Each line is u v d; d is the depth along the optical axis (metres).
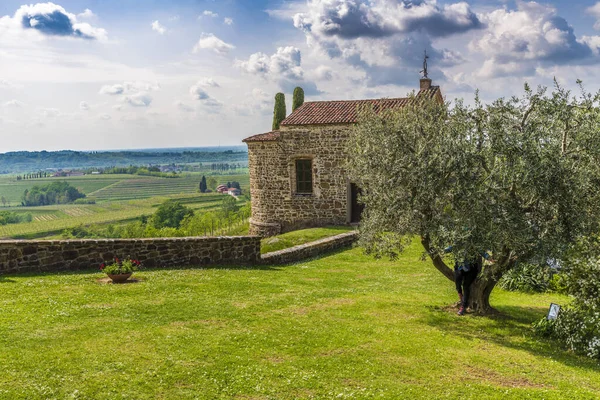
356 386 8.04
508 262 11.78
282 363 8.80
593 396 7.98
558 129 10.78
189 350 9.09
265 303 12.78
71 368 8.05
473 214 10.35
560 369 9.21
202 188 159.88
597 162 10.45
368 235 12.12
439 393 7.89
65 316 10.62
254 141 31.94
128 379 7.80
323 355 9.31
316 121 30.58
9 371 7.77
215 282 14.83
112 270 14.04
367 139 12.16
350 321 11.55
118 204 134.50
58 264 15.28
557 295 15.90
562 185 9.94
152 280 14.54
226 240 18.38
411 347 9.92
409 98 12.71
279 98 42.03
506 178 10.29
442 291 15.45
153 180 196.25
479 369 9.02
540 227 10.54
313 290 14.69
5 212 117.06
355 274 18.12
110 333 9.75
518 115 10.69
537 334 11.23
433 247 11.55
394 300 13.86
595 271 10.70
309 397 7.57
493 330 11.37
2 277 13.97
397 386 8.09
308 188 31.59
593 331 10.39
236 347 9.41
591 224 10.43
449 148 10.59
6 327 9.65
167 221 74.94
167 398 7.34
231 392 7.62
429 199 10.91
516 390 8.06
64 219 110.31
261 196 32.44
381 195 11.62
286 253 20.55
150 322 10.62
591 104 10.47
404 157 11.07
